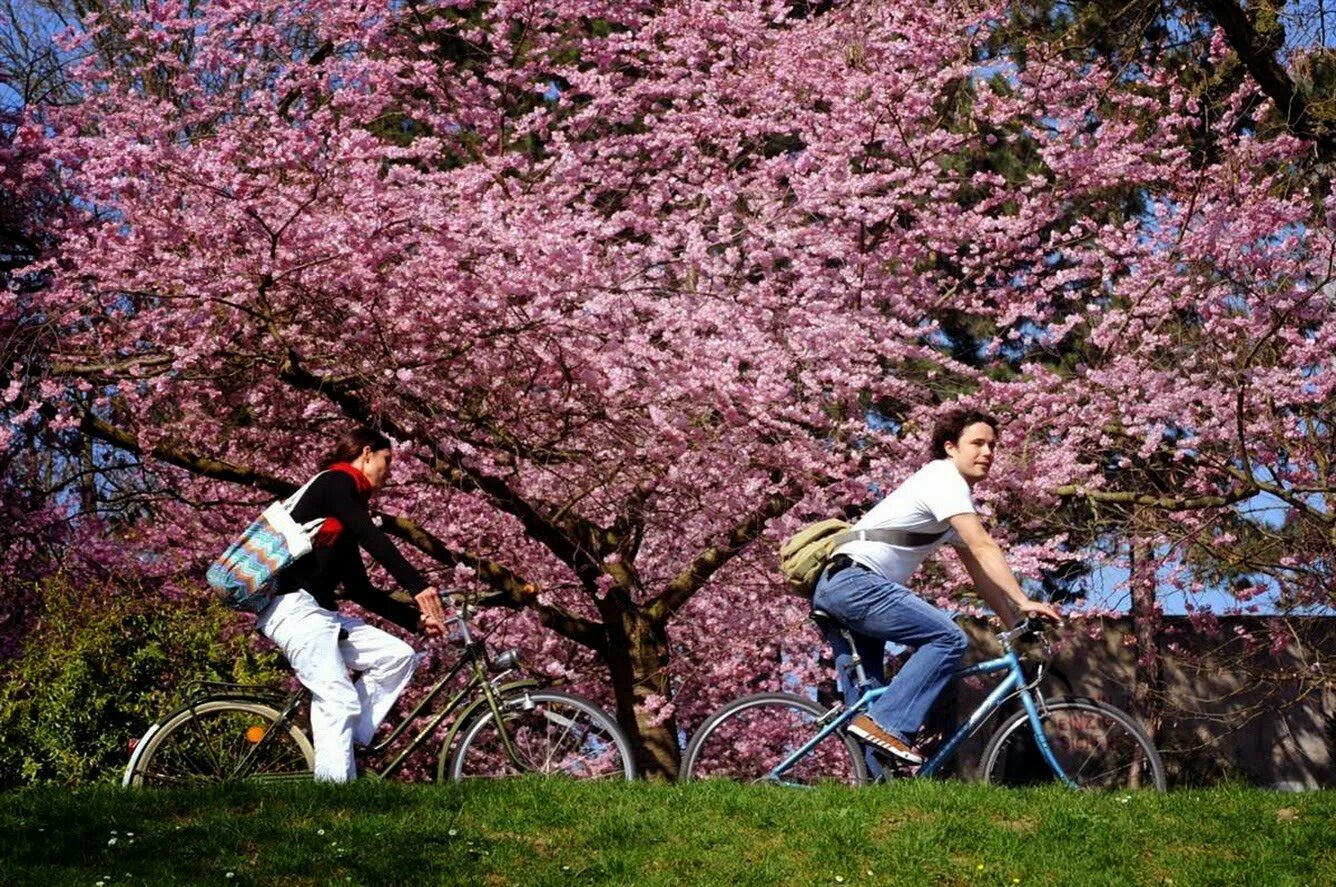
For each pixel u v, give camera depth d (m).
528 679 7.96
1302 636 18.61
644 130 17.03
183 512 14.34
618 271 11.53
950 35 14.37
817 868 6.38
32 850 6.41
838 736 7.54
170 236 11.63
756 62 15.23
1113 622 22.62
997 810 6.98
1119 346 14.42
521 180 14.39
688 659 15.63
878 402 14.54
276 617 7.49
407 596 13.74
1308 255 14.02
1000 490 13.70
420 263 11.17
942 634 7.27
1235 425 14.17
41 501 14.17
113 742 9.23
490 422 12.42
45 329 12.08
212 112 13.83
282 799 7.10
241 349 12.27
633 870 6.33
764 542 14.25
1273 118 15.46
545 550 14.40
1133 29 14.71
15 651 13.86
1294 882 6.25
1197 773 21.94
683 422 11.81
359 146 11.43
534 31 15.58
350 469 7.70
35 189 13.12
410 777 12.48
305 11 14.87
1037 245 15.55
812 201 13.18
